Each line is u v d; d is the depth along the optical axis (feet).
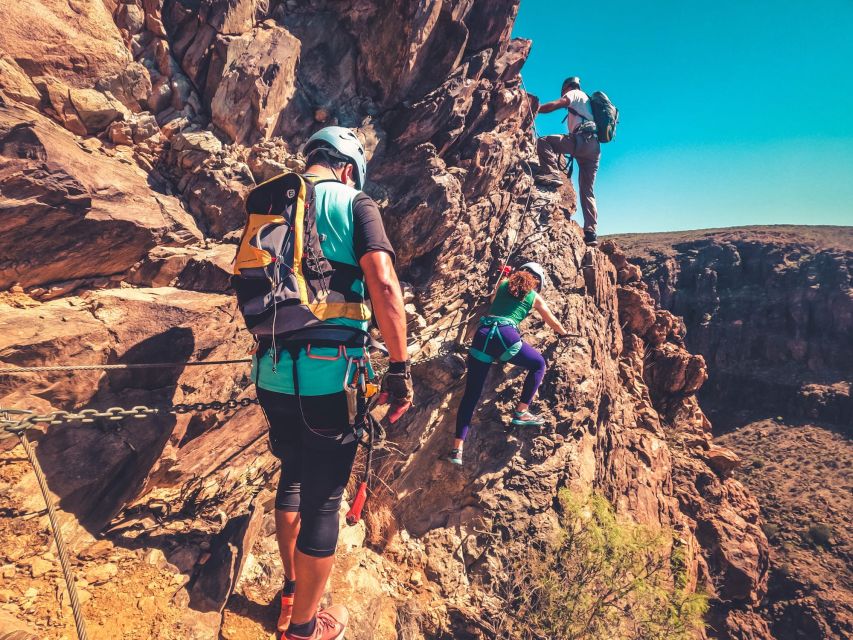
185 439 13.26
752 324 370.73
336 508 6.33
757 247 397.80
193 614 10.30
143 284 13.32
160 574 10.67
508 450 22.82
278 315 5.34
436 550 20.61
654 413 43.34
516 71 24.16
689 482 50.85
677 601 22.84
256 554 13.23
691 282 406.82
